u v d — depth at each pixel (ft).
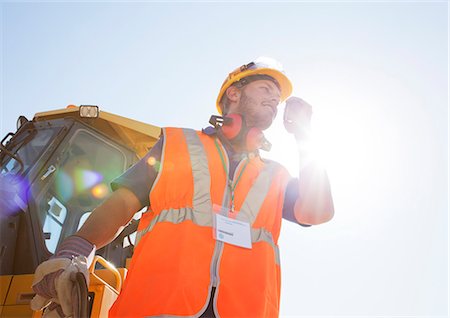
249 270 5.84
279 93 7.50
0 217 10.79
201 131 7.13
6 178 11.87
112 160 15.10
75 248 5.70
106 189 14.49
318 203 6.56
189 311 5.19
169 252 5.64
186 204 6.07
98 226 5.95
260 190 6.68
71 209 13.28
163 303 5.21
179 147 6.61
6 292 9.73
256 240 6.23
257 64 7.47
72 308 5.04
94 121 15.85
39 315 8.72
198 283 5.44
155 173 6.47
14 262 10.87
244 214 6.37
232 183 6.59
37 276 5.32
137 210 6.40
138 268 5.65
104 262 9.04
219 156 6.73
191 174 6.33
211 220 6.03
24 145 13.57
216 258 5.73
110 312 5.64
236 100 7.39
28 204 11.66
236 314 5.42
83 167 14.21
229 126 7.10
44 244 11.35
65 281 5.11
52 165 13.01
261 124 7.19
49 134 13.84
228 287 5.57
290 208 7.16
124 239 13.47
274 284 6.12
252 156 7.07
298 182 7.21
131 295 5.47
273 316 5.83
